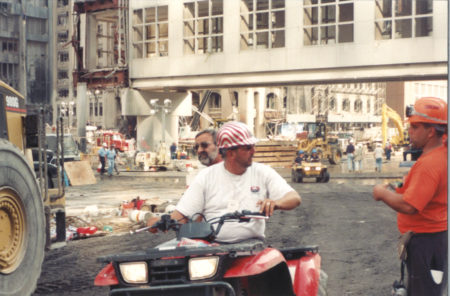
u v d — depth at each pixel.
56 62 110.75
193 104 90.50
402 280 3.98
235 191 4.09
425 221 3.73
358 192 22.52
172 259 3.47
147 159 41.16
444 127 3.65
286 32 38.56
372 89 116.12
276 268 3.84
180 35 43.66
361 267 7.94
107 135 56.06
